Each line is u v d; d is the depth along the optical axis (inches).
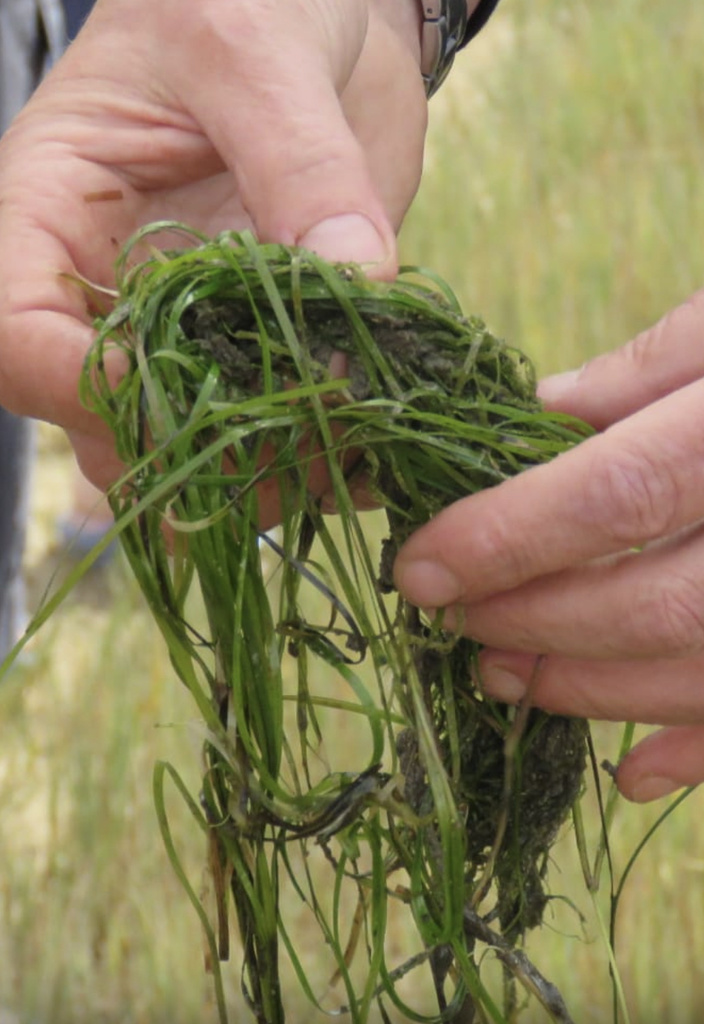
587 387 20.1
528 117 80.4
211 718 16.7
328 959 34.0
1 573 32.3
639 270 60.3
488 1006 17.1
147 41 19.7
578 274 61.1
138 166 19.9
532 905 18.8
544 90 84.1
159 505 16.4
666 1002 32.1
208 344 16.6
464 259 63.8
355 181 18.4
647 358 19.9
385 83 22.6
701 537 17.5
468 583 17.1
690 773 19.3
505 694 18.1
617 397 20.0
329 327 16.8
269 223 18.6
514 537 16.9
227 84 19.1
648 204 65.6
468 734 18.4
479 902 17.9
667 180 67.9
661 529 17.0
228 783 17.3
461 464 17.3
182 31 19.4
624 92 81.0
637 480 16.8
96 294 18.4
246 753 16.9
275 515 18.5
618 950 33.2
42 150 19.6
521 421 17.2
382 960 17.4
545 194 71.9
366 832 17.6
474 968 17.9
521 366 18.2
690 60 84.3
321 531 17.0
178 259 16.6
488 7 25.3
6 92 28.5
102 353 16.7
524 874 18.7
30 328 18.0
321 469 17.4
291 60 19.1
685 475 16.9
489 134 78.3
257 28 19.2
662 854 33.8
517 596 17.6
